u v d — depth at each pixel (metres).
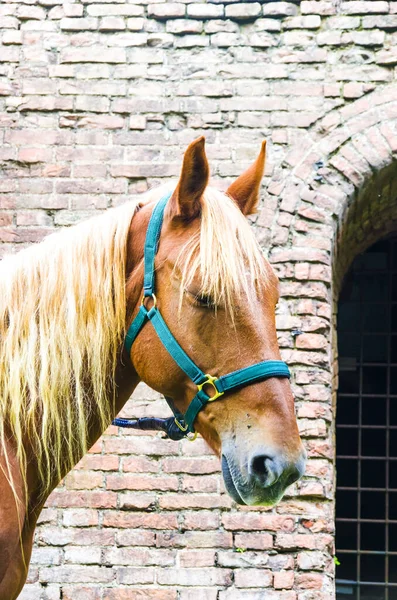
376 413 4.96
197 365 1.65
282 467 1.54
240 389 1.62
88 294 1.75
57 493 3.25
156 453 3.29
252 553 3.19
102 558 3.19
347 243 4.04
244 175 1.92
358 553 4.22
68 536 3.21
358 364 4.86
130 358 1.80
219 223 1.69
